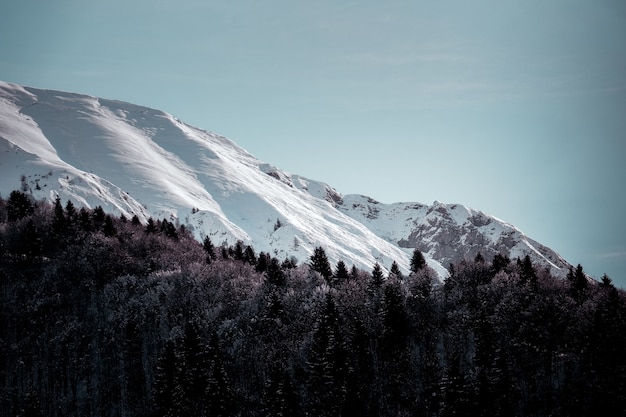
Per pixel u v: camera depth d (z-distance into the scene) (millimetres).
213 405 106812
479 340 117688
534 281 143125
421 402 113938
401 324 123062
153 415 113938
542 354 118500
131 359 126250
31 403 106250
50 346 128625
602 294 132375
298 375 116375
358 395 109250
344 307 131500
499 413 104750
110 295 143375
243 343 122250
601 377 112812
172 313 134375
